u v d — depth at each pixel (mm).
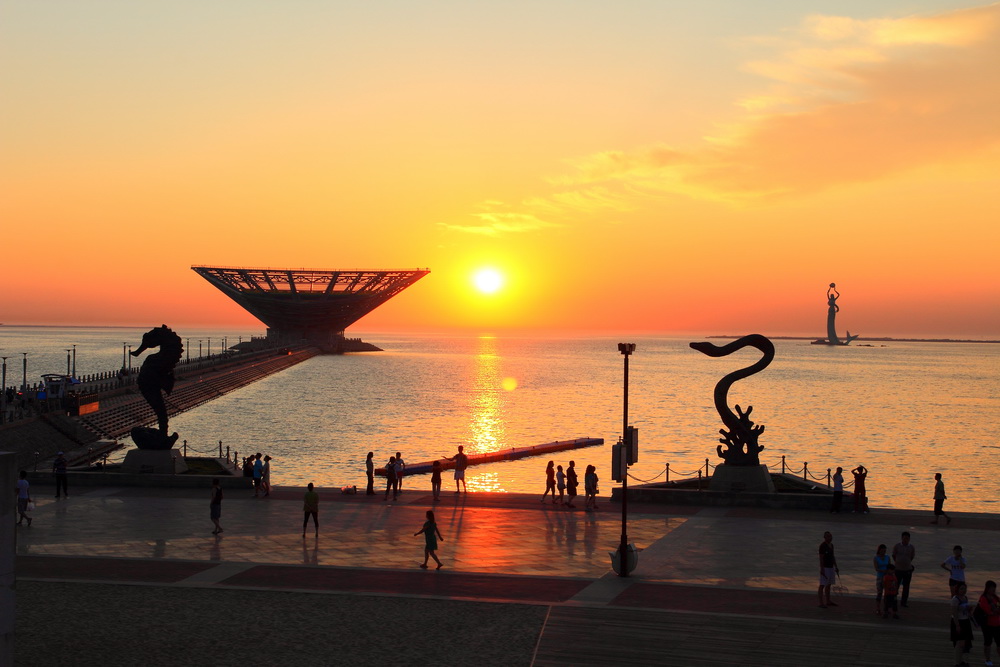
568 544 28078
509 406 128500
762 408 130375
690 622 19922
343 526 30734
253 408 115812
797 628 19531
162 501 35281
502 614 20500
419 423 102250
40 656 17734
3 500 13812
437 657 17781
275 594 22078
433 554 24828
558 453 79875
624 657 17750
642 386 179500
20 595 21891
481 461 73125
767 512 33406
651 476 65000
